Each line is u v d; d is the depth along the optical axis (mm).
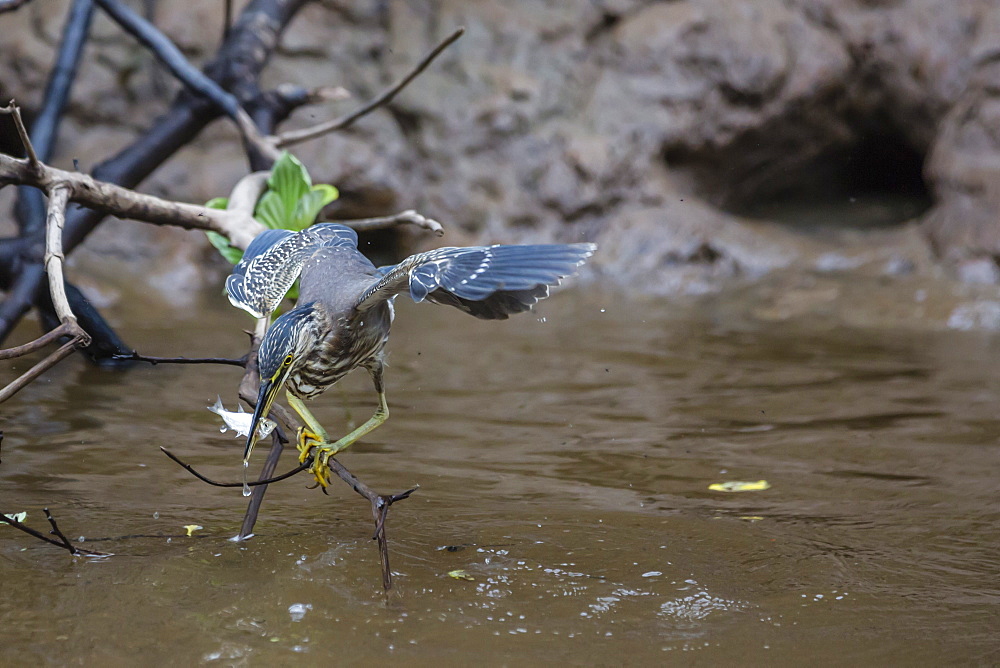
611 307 16125
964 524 7633
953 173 17859
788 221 20500
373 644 5613
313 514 7688
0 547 6902
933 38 19047
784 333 14438
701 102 19312
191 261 17203
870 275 17172
